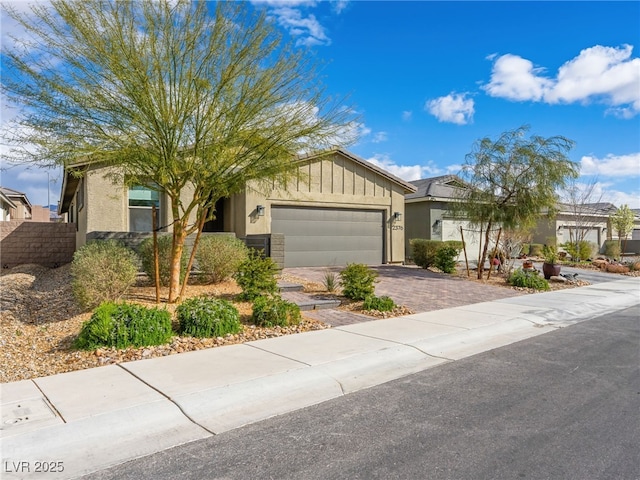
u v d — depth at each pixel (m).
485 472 3.45
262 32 8.34
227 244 11.90
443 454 3.74
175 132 8.17
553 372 6.05
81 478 3.38
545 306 11.20
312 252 18.19
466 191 16.91
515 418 4.48
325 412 4.66
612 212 36.06
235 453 3.77
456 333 8.01
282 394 5.09
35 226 18.39
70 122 7.75
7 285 12.05
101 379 5.29
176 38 7.95
